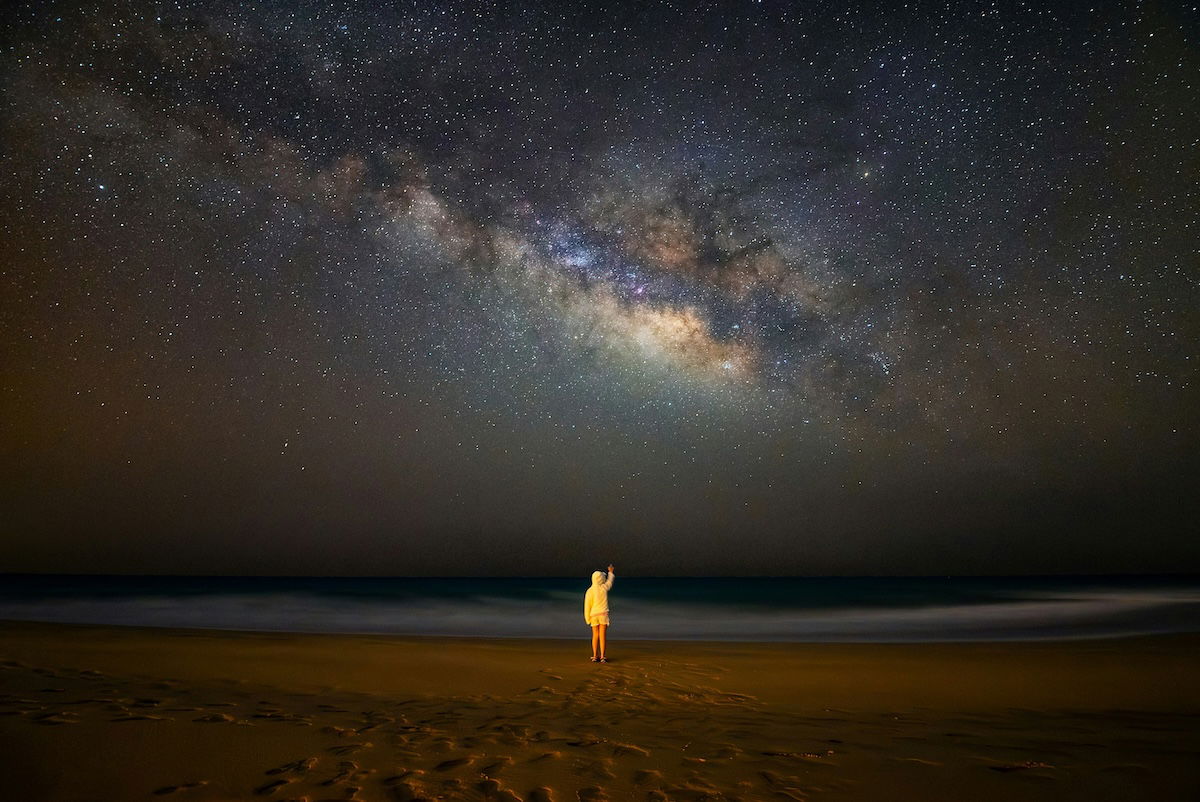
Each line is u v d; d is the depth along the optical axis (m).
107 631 14.23
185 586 49.25
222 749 5.07
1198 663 11.17
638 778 4.60
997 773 4.81
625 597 39.03
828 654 12.27
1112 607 27.14
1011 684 9.18
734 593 43.62
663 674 9.76
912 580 84.50
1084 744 5.69
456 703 7.42
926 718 6.93
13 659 9.82
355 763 4.80
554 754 5.16
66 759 4.71
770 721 6.66
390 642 13.13
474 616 23.98
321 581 74.25
